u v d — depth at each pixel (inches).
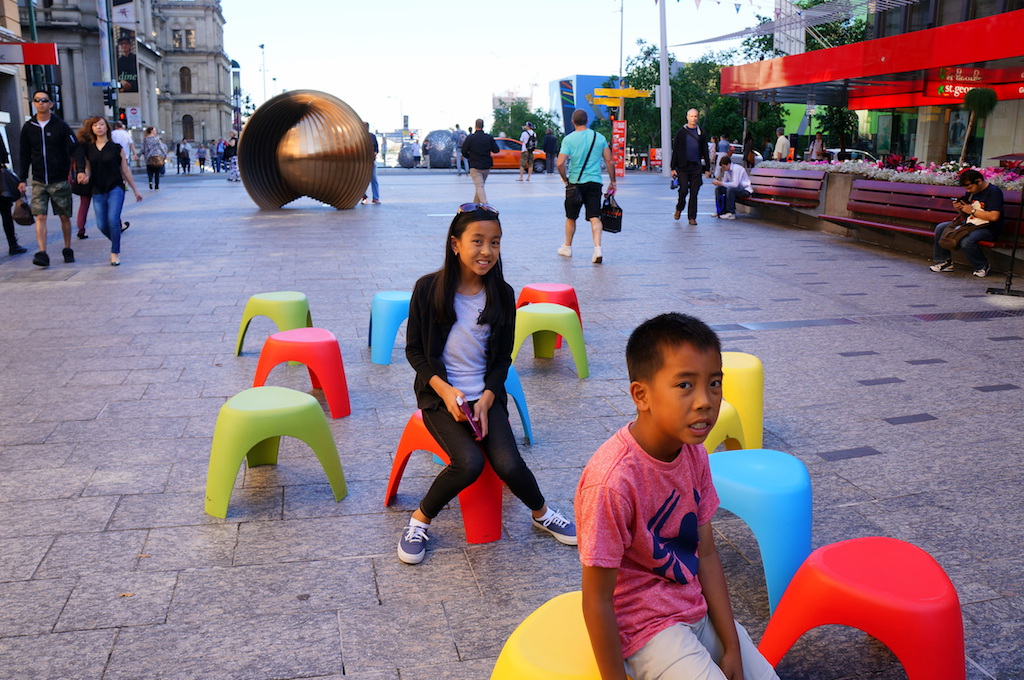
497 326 134.6
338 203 713.6
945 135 828.6
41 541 134.3
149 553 131.3
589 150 401.4
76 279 359.9
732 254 437.4
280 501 150.6
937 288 343.0
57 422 187.6
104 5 1488.7
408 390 214.4
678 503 76.5
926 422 190.7
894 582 91.9
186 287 343.0
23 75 942.4
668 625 75.8
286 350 190.7
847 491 155.3
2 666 102.9
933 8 839.1
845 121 1005.8
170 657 105.5
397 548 134.1
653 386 71.2
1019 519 143.6
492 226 127.6
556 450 175.5
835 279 364.5
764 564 115.1
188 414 193.6
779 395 210.2
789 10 791.7
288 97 673.0
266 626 112.5
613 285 351.6
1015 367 231.8
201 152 1785.2
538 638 83.0
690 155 561.9
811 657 108.1
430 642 109.6
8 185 406.6
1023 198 321.7
